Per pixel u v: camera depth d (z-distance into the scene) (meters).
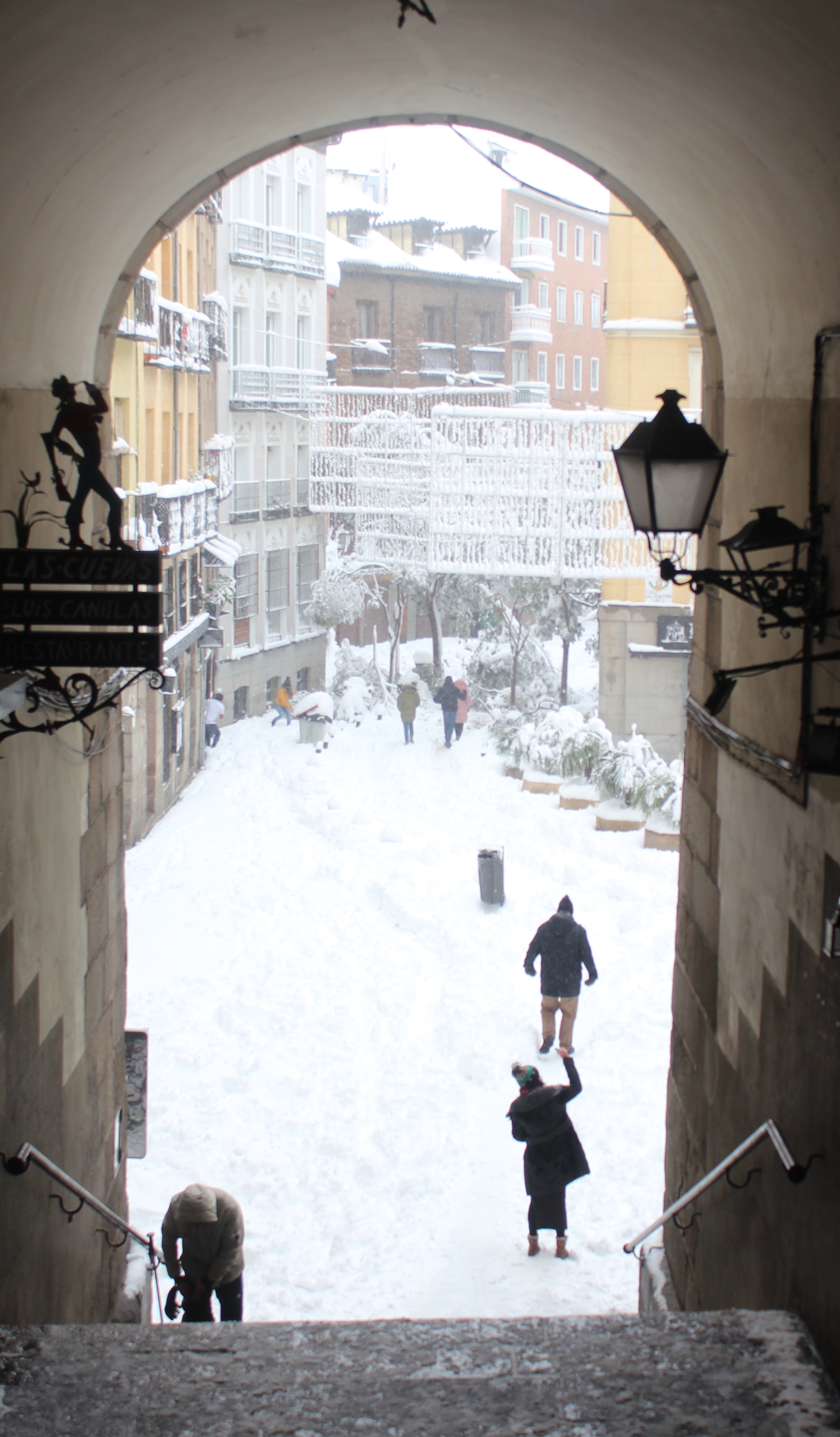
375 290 54.00
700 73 5.40
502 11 5.93
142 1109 9.41
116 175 6.71
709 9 4.79
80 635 5.27
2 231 5.61
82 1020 7.79
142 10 5.09
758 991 6.41
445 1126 11.66
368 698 33.94
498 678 35.16
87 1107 7.95
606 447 28.00
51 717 6.95
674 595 28.50
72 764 7.52
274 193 39.88
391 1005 14.59
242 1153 11.21
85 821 7.89
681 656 28.66
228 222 37.09
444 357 57.19
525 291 61.72
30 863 6.50
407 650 46.53
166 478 27.28
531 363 62.94
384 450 34.34
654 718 28.98
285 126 7.90
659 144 6.57
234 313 38.28
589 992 14.75
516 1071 9.48
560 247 64.75
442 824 22.61
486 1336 5.48
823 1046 5.24
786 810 5.94
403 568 35.03
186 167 7.62
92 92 5.57
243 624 37.72
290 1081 12.59
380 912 18.28
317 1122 11.75
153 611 5.29
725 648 7.31
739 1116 6.75
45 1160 6.29
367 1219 10.11
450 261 57.66
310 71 6.95
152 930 17.70
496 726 28.95
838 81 4.48
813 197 5.22
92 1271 7.86
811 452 5.42
